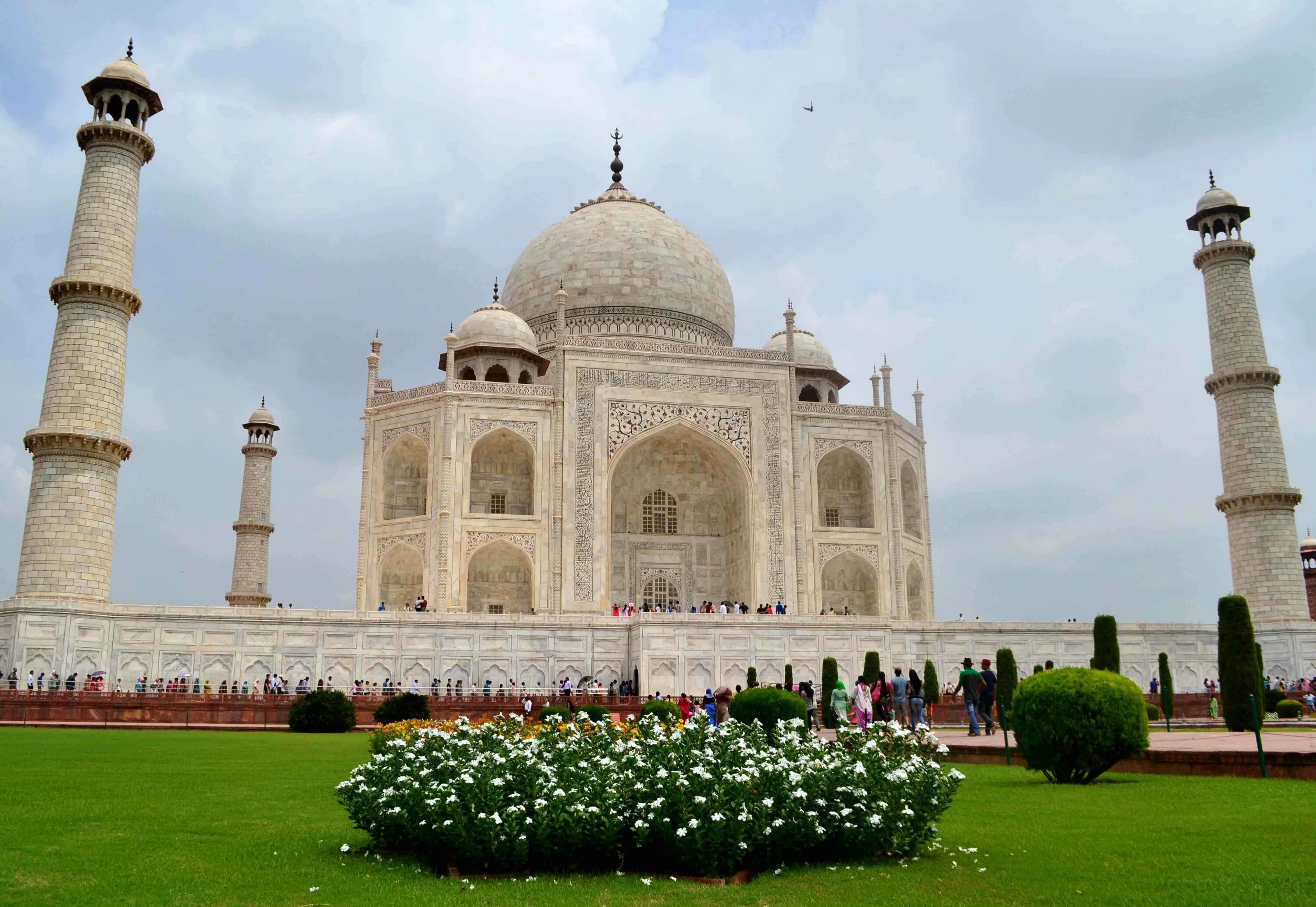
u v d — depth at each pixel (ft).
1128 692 92.32
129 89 241.96
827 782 58.80
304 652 232.94
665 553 321.52
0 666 211.82
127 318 238.48
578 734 68.49
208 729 181.47
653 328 346.74
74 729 174.50
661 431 304.50
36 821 66.69
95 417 227.20
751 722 144.66
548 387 298.76
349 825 68.23
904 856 59.62
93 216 234.17
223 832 64.75
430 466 289.74
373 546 293.43
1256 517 279.08
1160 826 65.10
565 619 246.06
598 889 51.42
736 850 53.93
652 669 239.71
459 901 48.11
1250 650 160.45
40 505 221.66
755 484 306.96
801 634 247.91
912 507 339.57
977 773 104.12
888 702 157.48
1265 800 75.46
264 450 370.53
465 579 281.74
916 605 333.01
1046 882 50.98
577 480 294.05
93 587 222.69
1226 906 44.98
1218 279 292.81
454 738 67.56
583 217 369.09
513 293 366.43
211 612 228.84
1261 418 281.95
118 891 48.11
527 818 54.90
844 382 362.94
